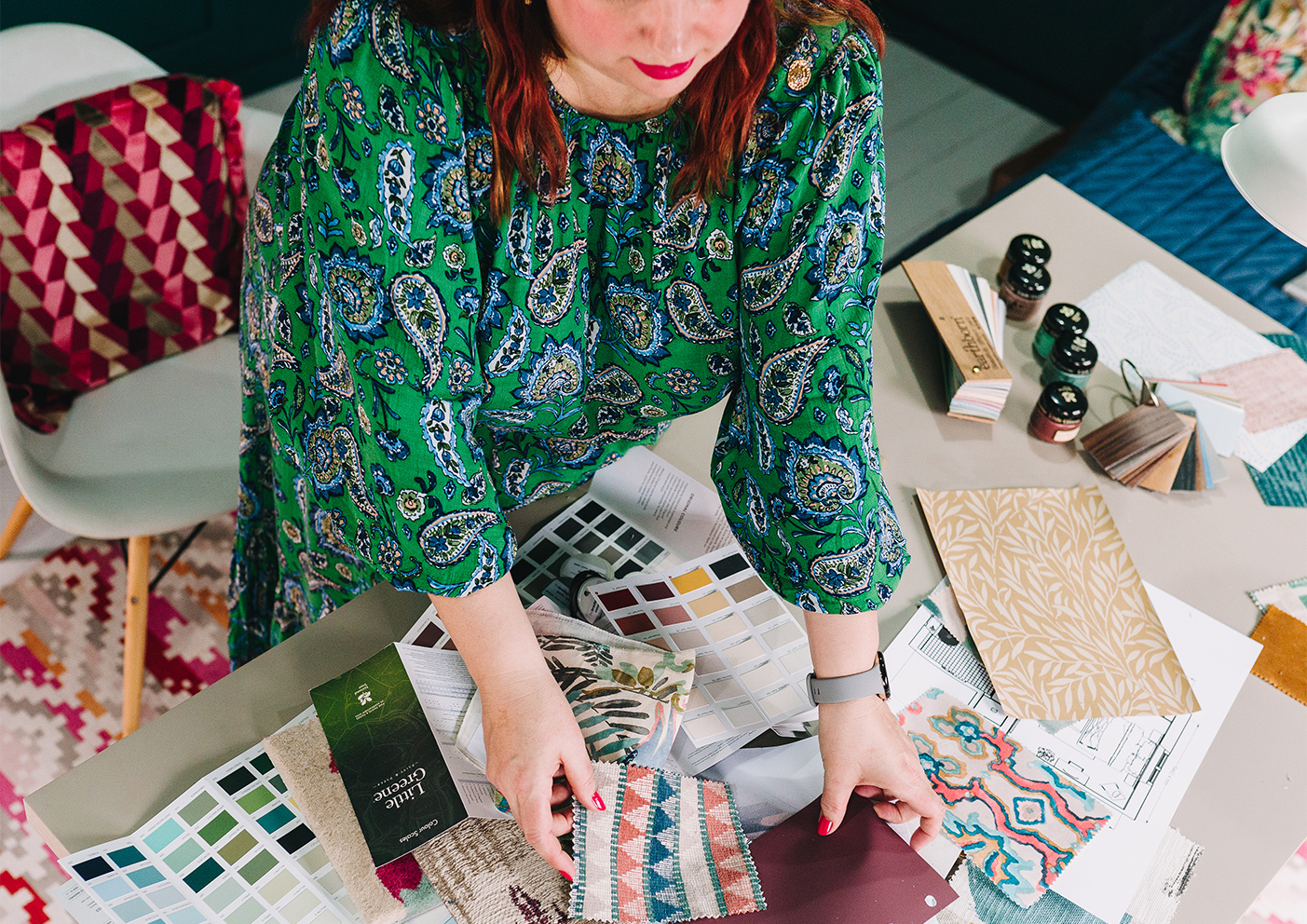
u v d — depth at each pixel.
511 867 0.77
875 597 0.82
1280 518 1.17
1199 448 1.17
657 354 0.85
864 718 0.82
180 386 1.66
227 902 0.75
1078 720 0.96
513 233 0.72
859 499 0.80
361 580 0.99
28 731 1.80
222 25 2.81
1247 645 1.04
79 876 0.74
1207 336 1.36
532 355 0.80
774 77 0.71
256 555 1.22
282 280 0.85
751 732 0.87
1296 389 1.30
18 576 1.94
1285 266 1.85
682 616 0.94
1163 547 1.12
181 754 0.83
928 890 0.79
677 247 0.77
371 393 0.73
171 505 1.52
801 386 0.78
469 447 0.77
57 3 2.45
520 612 0.80
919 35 3.44
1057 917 0.83
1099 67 3.09
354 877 0.76
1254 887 0.87
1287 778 0.94
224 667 1.90
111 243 1.56
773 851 0.80
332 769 0.81
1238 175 0.95
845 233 0.75
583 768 0.77
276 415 0.93
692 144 0.71
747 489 0.84
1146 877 0.86
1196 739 0.96
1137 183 2.04
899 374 1.25
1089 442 1.20
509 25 0.62
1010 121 3.25
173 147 1.57
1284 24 1.97
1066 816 0.89
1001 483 1.16
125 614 1.90
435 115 0.67
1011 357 1.29
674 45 0.58
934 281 1.30
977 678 0.99
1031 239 1.34
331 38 0.65
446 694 0.85
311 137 0.69
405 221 0.68
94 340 1.60
